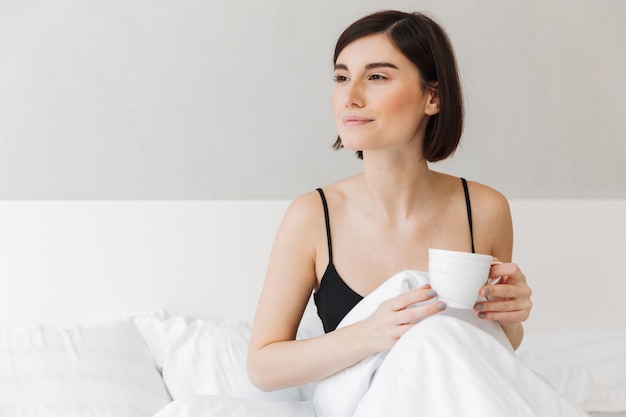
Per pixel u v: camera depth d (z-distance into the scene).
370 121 1.47
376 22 1.48
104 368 1.88
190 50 2.30
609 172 2.53
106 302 2.19
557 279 2.46
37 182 2.23
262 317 1.60
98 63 2.25
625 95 2.54
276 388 1.52
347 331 1.41
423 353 1.23
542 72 2.49
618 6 2.52
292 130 2.36
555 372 1.97
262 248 2.29
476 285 1.28
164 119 2.29
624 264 2.49
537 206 2.45
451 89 1.52
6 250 2.15
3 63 2.21
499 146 2.49
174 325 2.10
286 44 2.35
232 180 2.33
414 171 1.58
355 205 1.63
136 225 2.22
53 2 2.22
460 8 2.44
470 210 1.66
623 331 2.17
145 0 2.27
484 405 1.17
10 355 1.85
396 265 1.59
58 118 2.23
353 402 1.42
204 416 1.37
